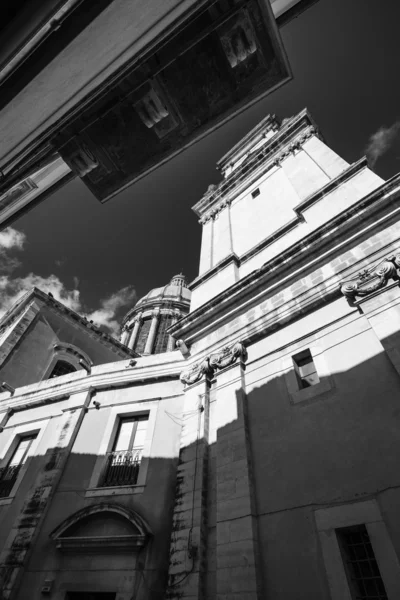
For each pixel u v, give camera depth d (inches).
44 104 102.4
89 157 145.3
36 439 480.4
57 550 346.0
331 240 362.9
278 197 586.9
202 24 111.2
